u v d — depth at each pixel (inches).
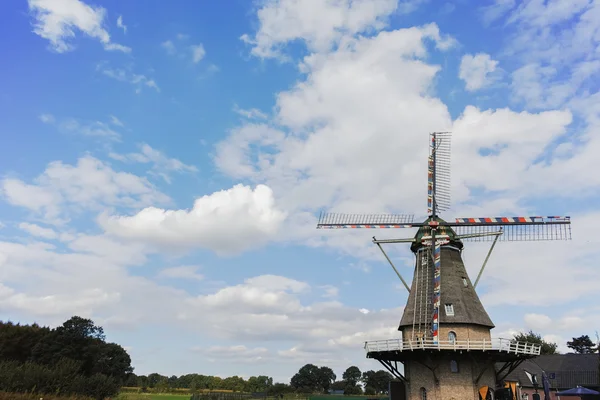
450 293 1401.3
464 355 1312.7
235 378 5172.2
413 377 1375.5
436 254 1432.1
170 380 5285.4
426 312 1384.1
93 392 1813.5
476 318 1365.7
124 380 3939.5
